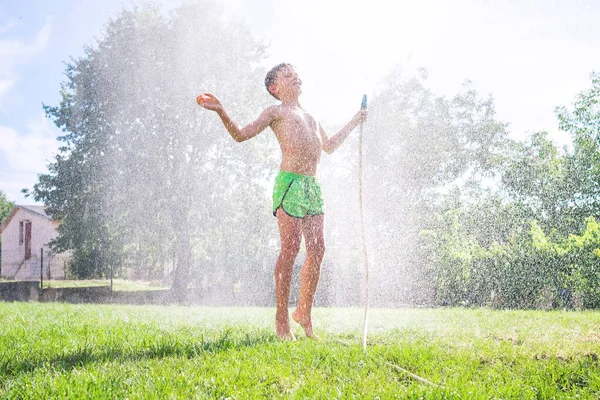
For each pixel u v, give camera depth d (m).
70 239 19.06
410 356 2.17
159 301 14.48
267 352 2.27
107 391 1.65
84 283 20.22
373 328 3.58
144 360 2.15
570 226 11.37
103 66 18.38
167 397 1.59
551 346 2.55
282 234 2.98
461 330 3.41
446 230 10.84
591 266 8.44
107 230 18.98
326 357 2.17
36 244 24.56
